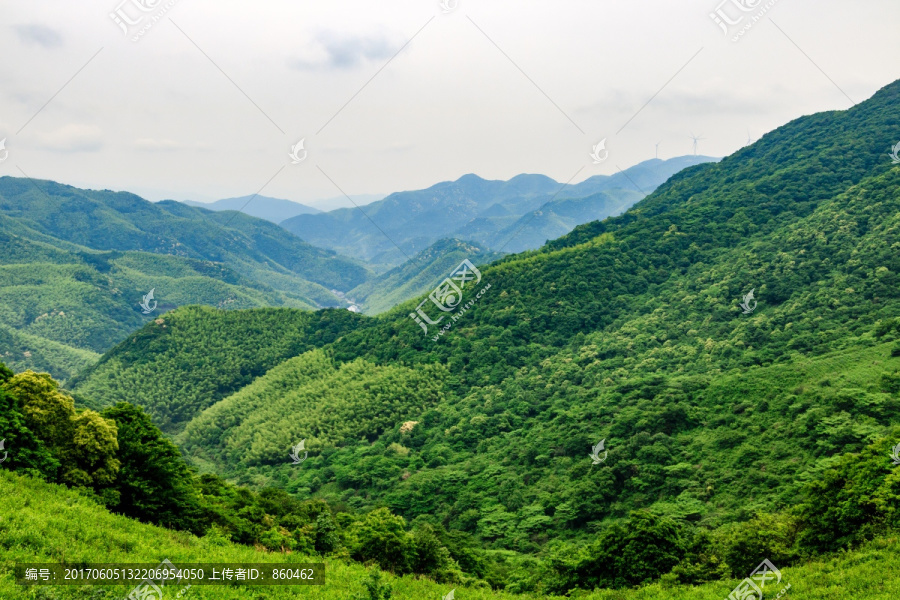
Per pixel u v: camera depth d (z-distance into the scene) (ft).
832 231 401.08
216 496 169.78
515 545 234.58
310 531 169.68
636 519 170.19
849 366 262.26
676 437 263.90
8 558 97.25
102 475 132.57
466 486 285.84
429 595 144.46
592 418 299.38
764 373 284.41
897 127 543.80
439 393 406.82
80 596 92.63
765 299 372.58
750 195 525.34
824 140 586.04
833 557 140.77
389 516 181.47
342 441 384.68
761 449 234.38
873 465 146.30
